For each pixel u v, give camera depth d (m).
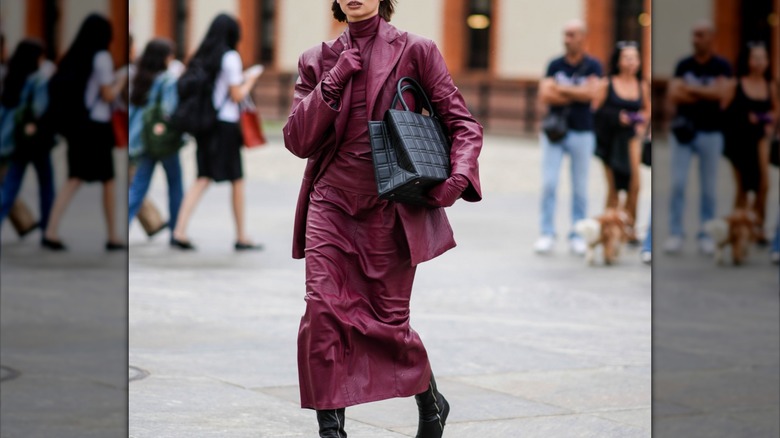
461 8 56.81
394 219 7.00
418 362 7.08
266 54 62.91
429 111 7.10
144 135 17.72
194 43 64.25
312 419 8.45
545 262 17.39
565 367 10.35
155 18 64.38
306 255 7.02
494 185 30.06
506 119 54.06
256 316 12.55
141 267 15.95
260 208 23.97
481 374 10.03
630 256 18.17
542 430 8.25
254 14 62.59
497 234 20.80
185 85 17.53
